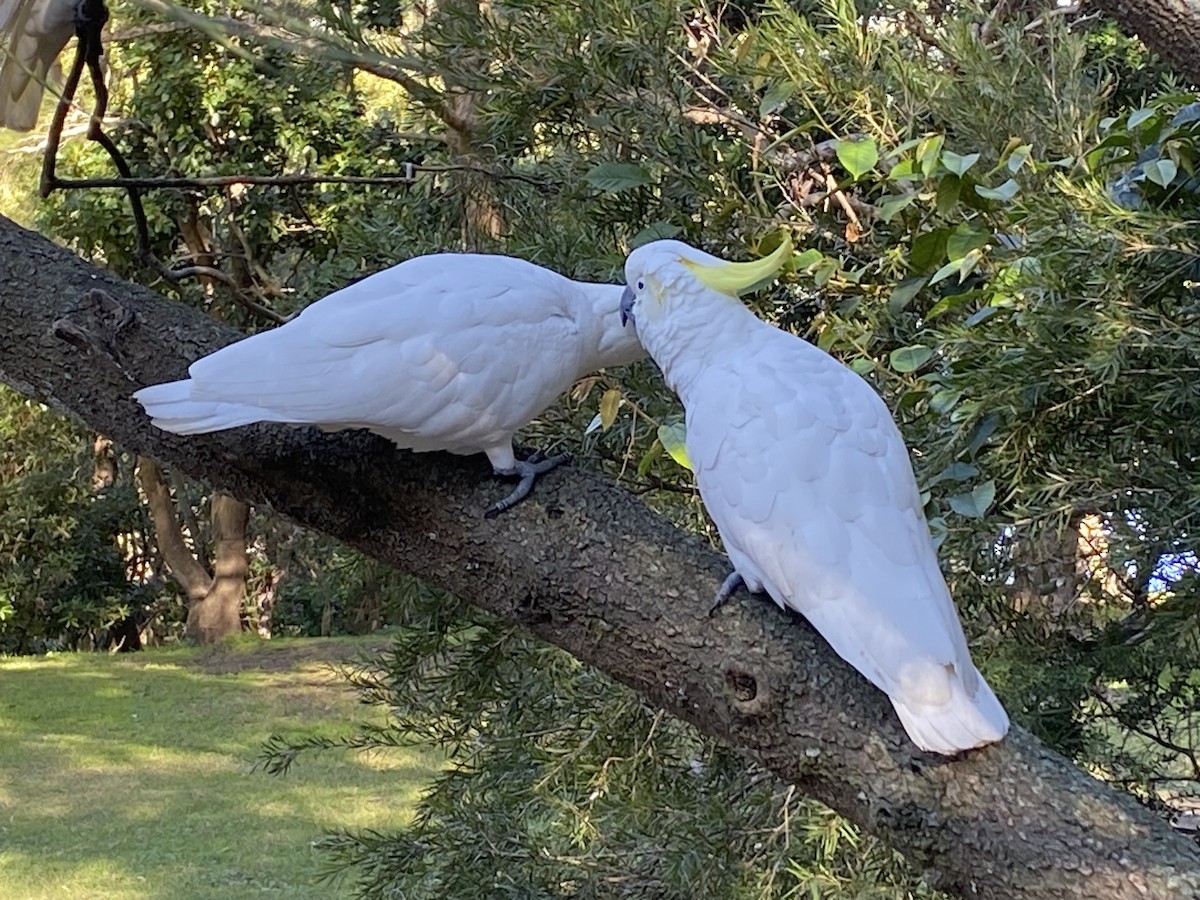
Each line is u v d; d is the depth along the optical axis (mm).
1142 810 1377
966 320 1732
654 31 2021
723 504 1428
